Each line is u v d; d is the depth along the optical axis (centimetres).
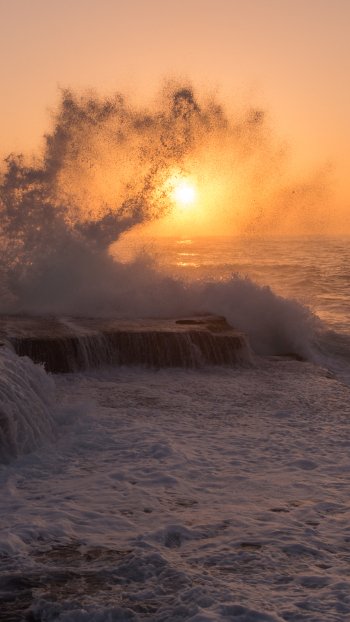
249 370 1377
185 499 657
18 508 631
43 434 834
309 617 436
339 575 496
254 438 880
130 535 570
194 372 1350
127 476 723
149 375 1312
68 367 1300
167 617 440
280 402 1091
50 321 1515
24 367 924
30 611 450
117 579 492
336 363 1642
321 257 7131
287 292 3572
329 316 2525
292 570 504
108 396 1122
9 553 533
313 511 623
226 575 496
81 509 630
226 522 597
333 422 968
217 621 431
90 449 819
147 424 937
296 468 755
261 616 436
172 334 1384
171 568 506
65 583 486
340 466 762
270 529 581
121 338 1360
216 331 1466
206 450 825
